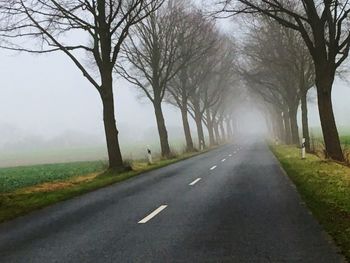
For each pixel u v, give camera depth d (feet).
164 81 108.37
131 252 21.58
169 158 104.32
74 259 20.80
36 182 66.69
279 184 46.78
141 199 40.55
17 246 24.12
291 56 105.19
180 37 104.22
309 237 23.18
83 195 46.39
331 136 63.21
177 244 22.76
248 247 21.58
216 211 32.14
